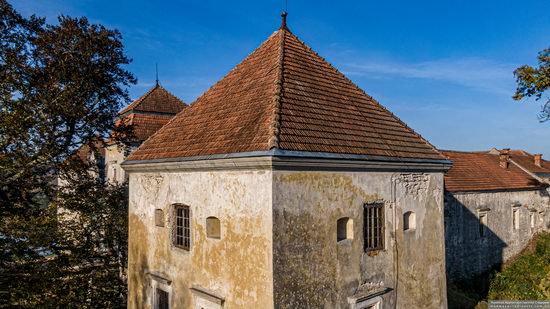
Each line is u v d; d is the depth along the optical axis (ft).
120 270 57.41
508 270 72.79
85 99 55.88
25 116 47.75
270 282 23.50
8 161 46.57
